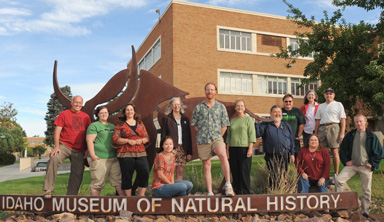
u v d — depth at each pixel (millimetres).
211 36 22984
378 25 12766
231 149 5957
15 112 65312
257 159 13961
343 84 12758
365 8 12516
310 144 5758
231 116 6441
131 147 5422
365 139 5391
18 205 5434
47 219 5191
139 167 5449
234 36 24078
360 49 13359
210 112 5504
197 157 6738
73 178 5660
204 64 22562
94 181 5578
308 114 7168
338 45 13516
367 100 12773
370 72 11688
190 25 22375
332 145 6738
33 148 87125
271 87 25078
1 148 51500
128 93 6473
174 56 21719
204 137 5422
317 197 5309
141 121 5883
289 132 6047
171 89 6449
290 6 14969
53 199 5324
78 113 5746
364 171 5391
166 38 23078
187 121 6168
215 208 5168
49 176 5379
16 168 36438
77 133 5637
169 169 5207
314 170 5746
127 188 5457
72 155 5656
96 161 5547
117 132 5426
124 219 4945
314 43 14359
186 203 5164
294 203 5250
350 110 13508
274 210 5211
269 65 24844
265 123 6219
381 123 13070
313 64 14336
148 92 6504
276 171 5996
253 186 6938
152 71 26578
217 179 7766
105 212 5215
